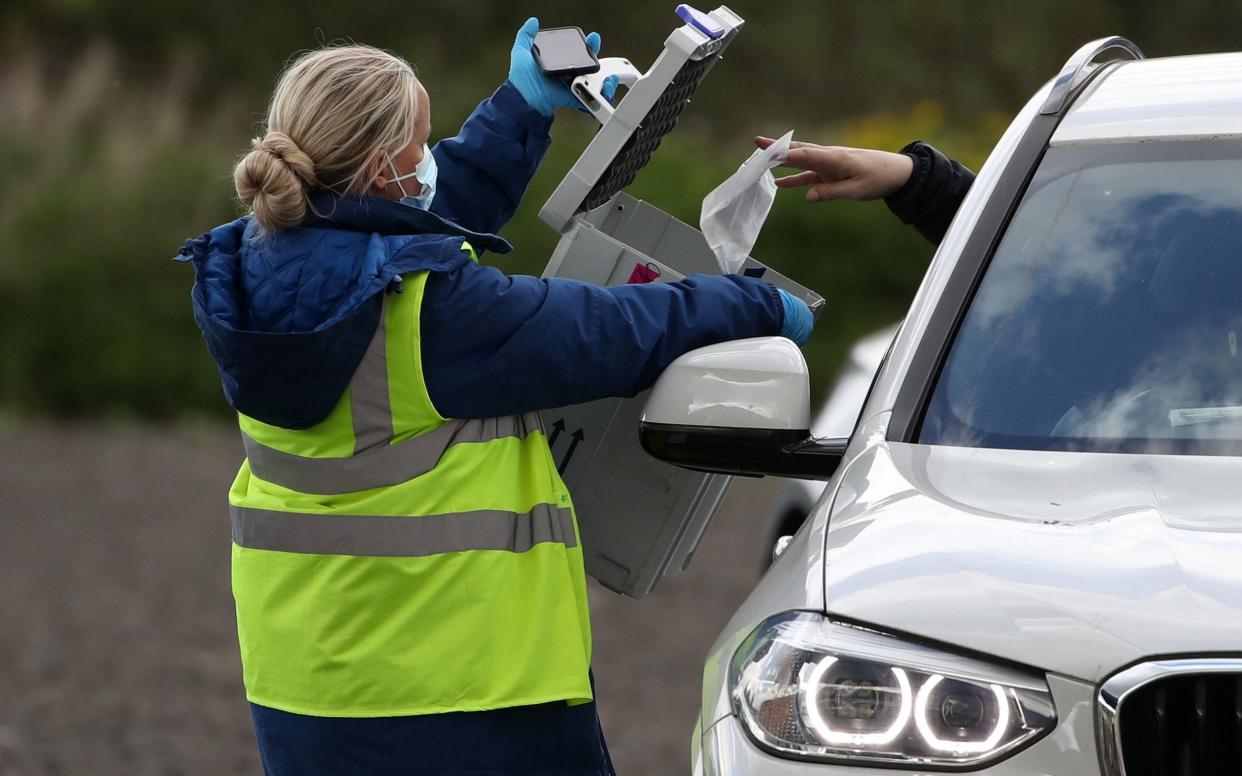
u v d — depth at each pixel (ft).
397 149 36.22
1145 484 32.73
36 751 73.10
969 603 29.37
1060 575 29.37
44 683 84.58
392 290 34.99
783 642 30.58
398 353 35.24
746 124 291.79
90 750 73.41
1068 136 41.68
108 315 195.00
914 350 38.24
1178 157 40.22
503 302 35.78
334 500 36.11
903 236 213.05
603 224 45.52
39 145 223.10
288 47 285.23
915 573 30.35
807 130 284.20
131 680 85.51
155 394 192.13
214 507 136.05
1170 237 38.60
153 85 259.19
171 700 82.07
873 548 31.50
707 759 31.45
